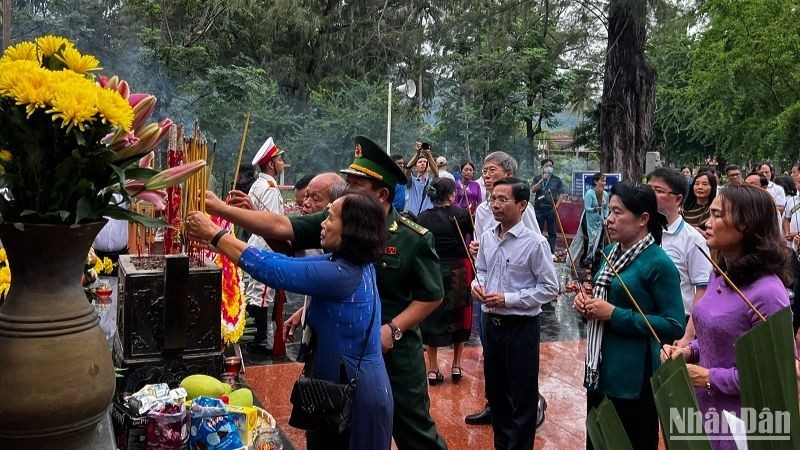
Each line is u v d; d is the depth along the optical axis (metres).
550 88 21.00
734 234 2.54
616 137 15.15
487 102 20.89
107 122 1.72
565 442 4.58
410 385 3.24
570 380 5.85
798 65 19.22
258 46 21.08
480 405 5.23
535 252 4.05
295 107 21.62
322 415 2.64
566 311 8.63
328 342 2.73
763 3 19.42
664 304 3.20
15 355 1.72
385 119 18.98
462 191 9.92
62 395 1.74
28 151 1.70
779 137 19.41
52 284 1.78
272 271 2.61
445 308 5.57
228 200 3.24
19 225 1.65
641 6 14.02
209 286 2.88
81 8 14.59
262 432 2.72
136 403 2.51
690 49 26.36
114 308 3.75
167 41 17.61
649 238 3.29
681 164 31.31
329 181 4.02
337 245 2.69
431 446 3.29
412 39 21.41
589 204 8.90
